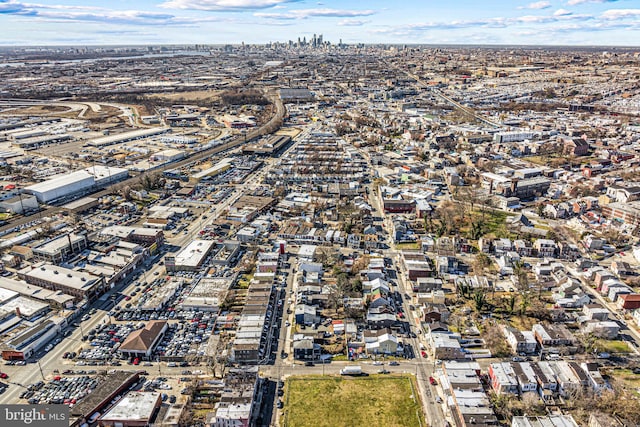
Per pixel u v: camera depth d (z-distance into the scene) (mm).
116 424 105500
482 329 144875
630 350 135250
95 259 183625
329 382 122625
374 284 166125
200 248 194375
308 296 159375
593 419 105750
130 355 131625
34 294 159625
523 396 115500
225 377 120625
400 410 113375
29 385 120000
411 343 139500
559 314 150250
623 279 172750
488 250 198000
